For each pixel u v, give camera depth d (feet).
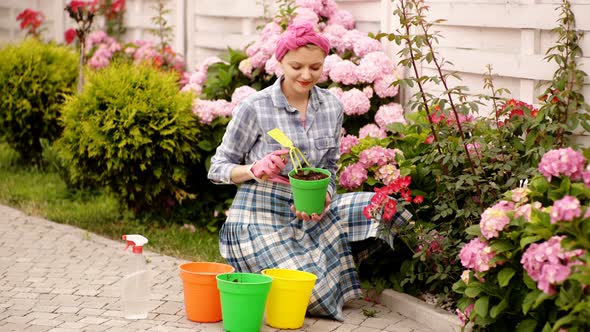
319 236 14.70
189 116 20.07
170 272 16.89
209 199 21.12
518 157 14.62
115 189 20.57
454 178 14.65
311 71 14.21
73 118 20.24
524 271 12.05
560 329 11.20
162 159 20.04
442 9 17.88
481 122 15.31
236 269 14.83
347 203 15.16
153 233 20.06
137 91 19.72
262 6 23.03
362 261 15.87
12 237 19.31
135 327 13.70
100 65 26.27
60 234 19.63
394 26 19.15
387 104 19.17
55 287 15.85
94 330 13.51
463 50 17.39
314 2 20.21
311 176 13.96
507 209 12.48
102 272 16.88
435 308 14.32
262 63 20.34
